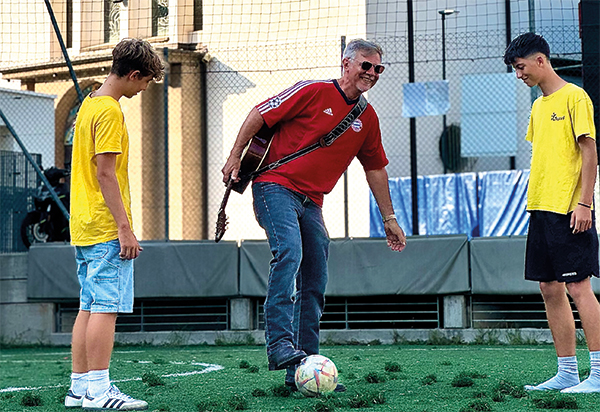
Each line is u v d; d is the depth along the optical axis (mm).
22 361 9367
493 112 17219
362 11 17719
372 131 5418
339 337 11055
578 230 5117
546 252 5262
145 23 21172
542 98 5375
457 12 16875
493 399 4707
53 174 14922
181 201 21891
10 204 14289
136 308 11969
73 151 4914
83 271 4980
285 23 18781
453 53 17750
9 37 18844
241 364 7492
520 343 10305
